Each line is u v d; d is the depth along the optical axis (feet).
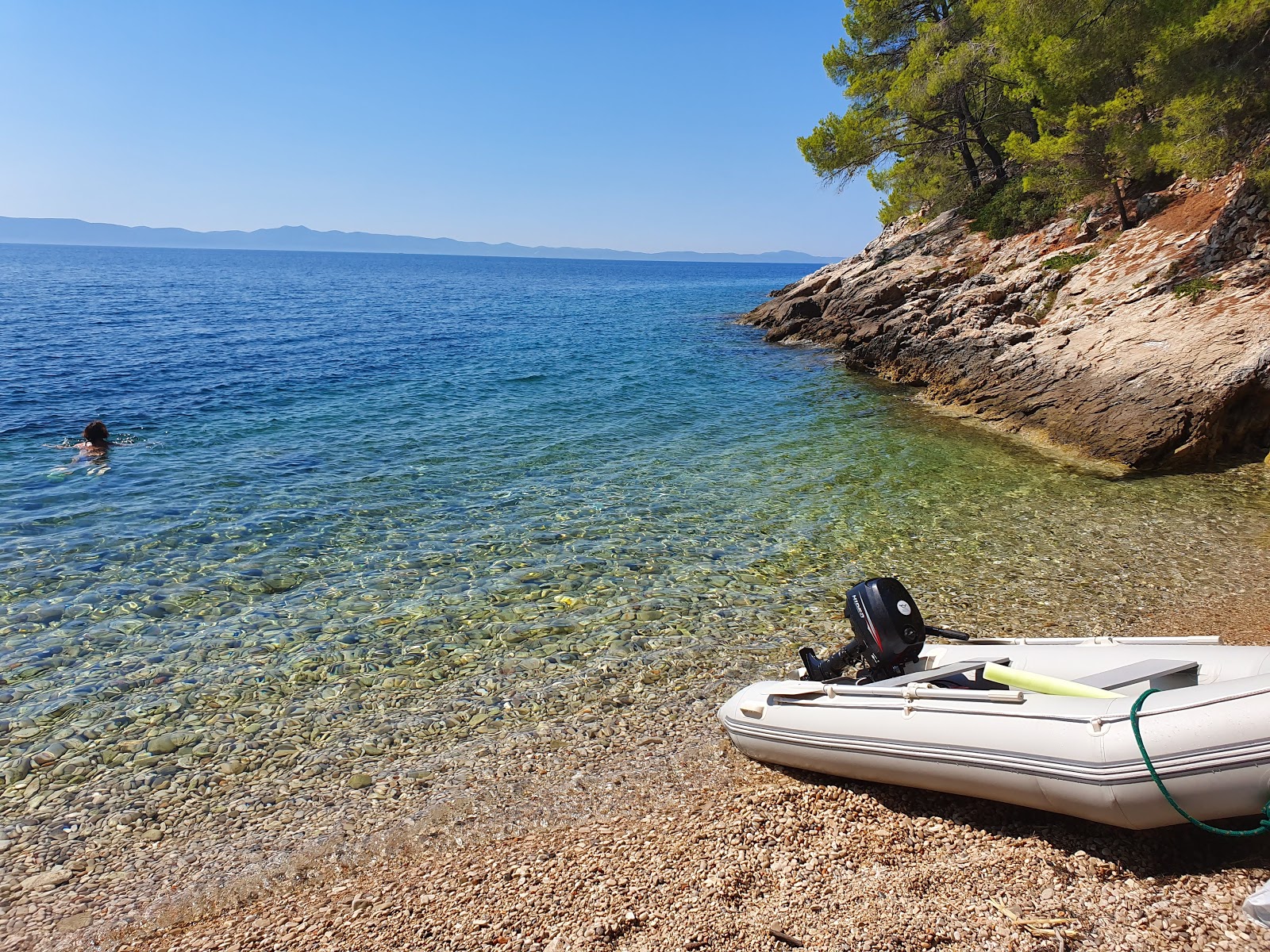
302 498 36.83
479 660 22.20
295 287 246.47
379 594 26.55
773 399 62.08
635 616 24.73
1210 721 12.00
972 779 14.03
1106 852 13.17
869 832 14.53
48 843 15.35
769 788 16.22
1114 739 12.64
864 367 74.43
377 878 14.19
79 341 93.40
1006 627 23.09
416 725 19.16
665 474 40.98
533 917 12.79
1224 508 33.50
